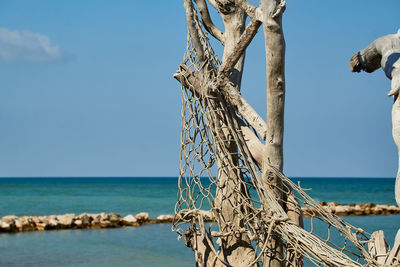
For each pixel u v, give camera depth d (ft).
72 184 297.74
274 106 13.41
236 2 13.79
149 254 40.01
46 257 38.78
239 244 14.38
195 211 14.38
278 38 12.89
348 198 143.02
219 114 14.80
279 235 13.44
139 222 64.90
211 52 15.51
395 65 11.96
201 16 17.06
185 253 40.63
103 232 55.26
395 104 11.75
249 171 14.07
